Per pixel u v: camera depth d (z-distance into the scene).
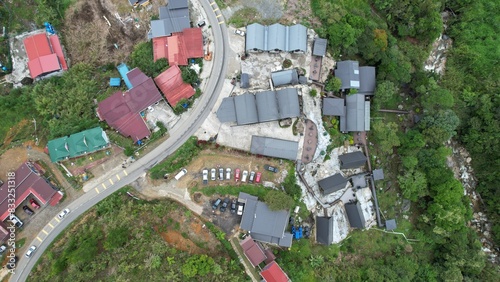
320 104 76.56
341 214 74.94
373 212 78.38
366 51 77.25
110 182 69.25
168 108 73.25
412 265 75.69
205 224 65.69
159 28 75.06
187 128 72.50
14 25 76.62
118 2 77.62
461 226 76.62
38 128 71.62
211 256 63.78
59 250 65.25
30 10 77.31
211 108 73.44
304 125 73.44
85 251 60.69
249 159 70.94
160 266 60.50
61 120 70.75
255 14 77.19
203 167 69.81
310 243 70.12
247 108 70.94
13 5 76.94
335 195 75.94
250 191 68.19
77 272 60.53
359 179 77.50
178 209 66.19
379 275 70.75
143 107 71.75
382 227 78.12
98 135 68.12
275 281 61.97
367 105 78.38
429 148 80.50
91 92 73.88
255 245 63.56
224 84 74.19
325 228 69.62
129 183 69.38
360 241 75.62
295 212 69.38
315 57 76.25
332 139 76.25
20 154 69.88
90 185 69.06
